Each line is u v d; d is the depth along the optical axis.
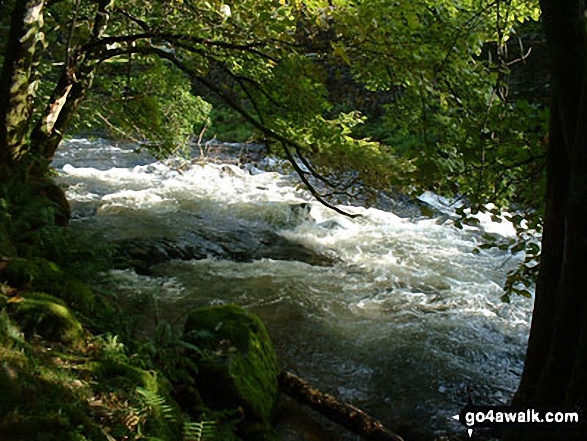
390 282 9.00
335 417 5.14
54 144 7.84
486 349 7.04
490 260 10.29
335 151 6.29
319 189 14.30
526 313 8.11
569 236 3.17
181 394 4.36
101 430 3.12
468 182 4.46
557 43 3.14
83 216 11.12
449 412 5.70
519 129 4.18
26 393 3.09
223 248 9.92
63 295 4.52
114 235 9.92
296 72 6.40
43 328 3.86
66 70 7.52
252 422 4.62
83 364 3.65
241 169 16.02
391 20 5.95
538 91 13.31
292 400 5.39
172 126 10.03
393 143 15.02
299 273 9.14
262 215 11.88
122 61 9.47
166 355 4.53
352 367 6.44
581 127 3.05
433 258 10.21
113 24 9.00
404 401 5.84
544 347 3.70
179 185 14.12
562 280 3.26
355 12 6.04
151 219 11.20
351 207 12.95
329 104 6.85
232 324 5.38
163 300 7.64
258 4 6.19
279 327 7.25
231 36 6.91
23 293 4.18
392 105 6.36
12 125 6.82
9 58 6.69
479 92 5.40
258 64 7.09
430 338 7.22
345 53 5.95
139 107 8.94
